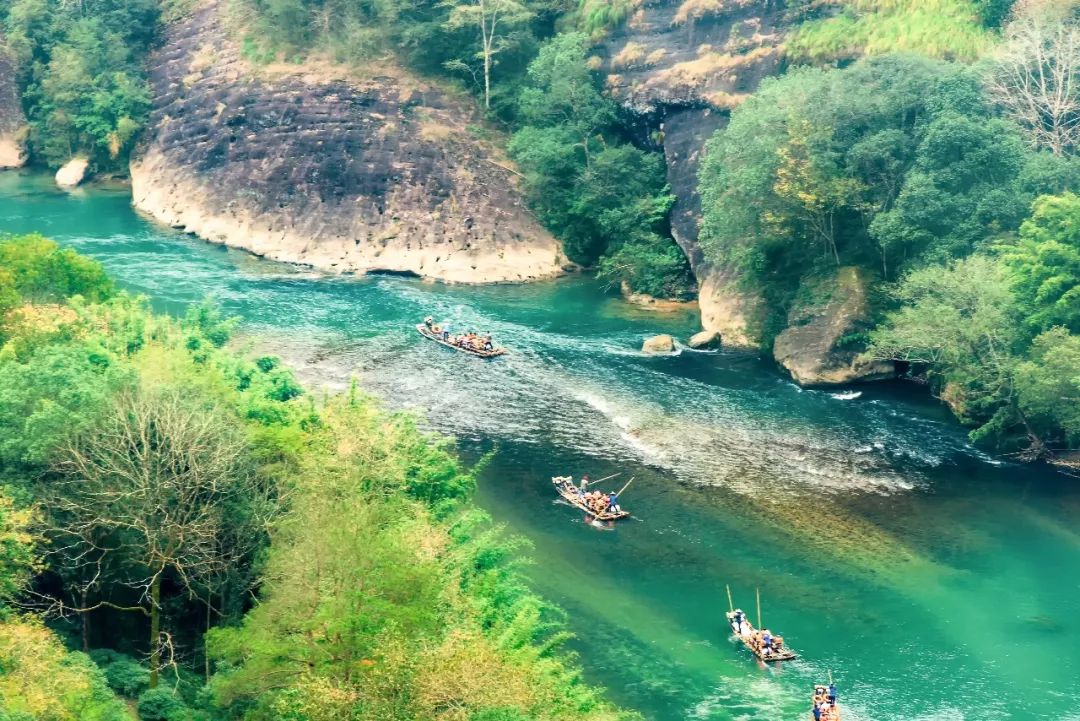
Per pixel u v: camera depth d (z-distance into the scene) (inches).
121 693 1711.4
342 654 1453.0
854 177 3474.4
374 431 2100.1
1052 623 2234.3
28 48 6215.6
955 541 2532.0
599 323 4037.9
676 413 3198.8
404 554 1552.7
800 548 2493.8
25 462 1825.8
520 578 2241.6
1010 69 3555.6
